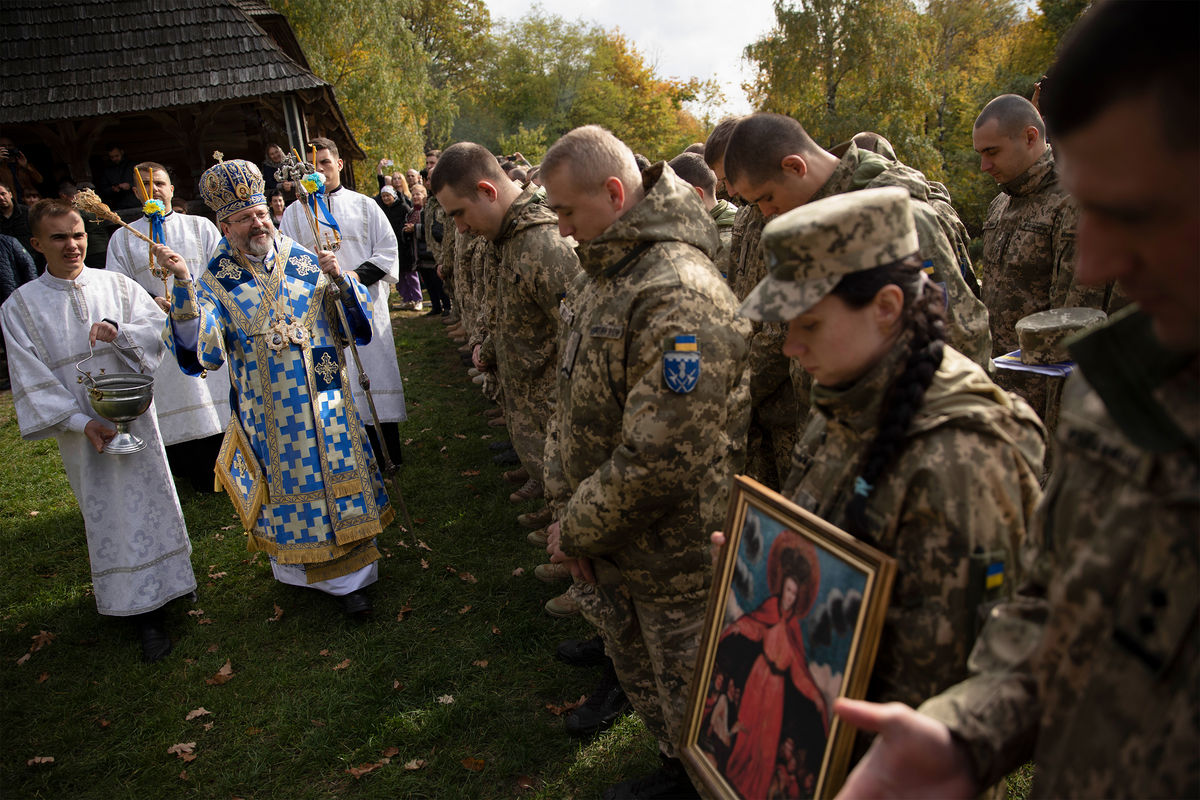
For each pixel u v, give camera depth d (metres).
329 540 3.83
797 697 1.40
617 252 2.20
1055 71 0.89
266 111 15.42
